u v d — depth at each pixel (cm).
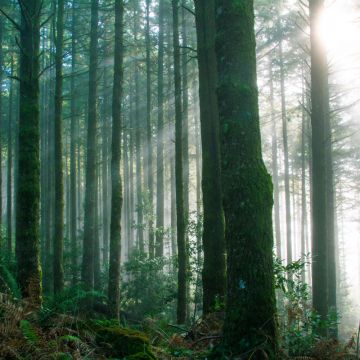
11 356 491
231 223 527
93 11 1927
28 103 873
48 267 2003
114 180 1264
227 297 530
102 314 1371
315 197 1117
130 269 1997
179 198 1238
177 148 1265
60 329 577
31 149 859
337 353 573
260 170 531
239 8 550
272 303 516
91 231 1812
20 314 570
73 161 2675
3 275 717
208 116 938
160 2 2608
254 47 558
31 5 902
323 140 1125
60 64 1602
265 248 519
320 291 1076
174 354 586
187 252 1477
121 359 519
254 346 497
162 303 1816
